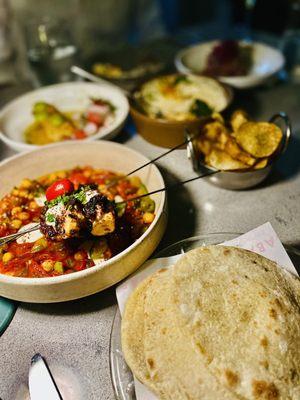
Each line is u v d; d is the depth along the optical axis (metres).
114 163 0.41
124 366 0.27
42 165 0.41
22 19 0.70
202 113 0.45
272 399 0.22
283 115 0.38
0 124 0.49
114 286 0.33
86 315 0.32
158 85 0.50
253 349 0.24
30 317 0.32
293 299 0.27
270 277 0.27
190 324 0.24
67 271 0.32
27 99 0.53
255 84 0.54
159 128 0.43
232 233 0.34
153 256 0.33
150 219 0.35
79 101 0.54
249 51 0.60
